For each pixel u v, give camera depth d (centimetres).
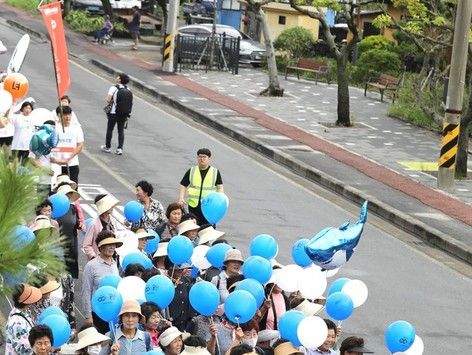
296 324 1402
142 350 1372
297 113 4419
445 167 3284
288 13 6278
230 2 6775
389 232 2808
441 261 2589
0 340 1383
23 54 2720
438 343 1967
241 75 5378
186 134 3753
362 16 6025
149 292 1434
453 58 3216
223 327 1469
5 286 789
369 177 3338
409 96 4559
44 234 802
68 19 6391
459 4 3162
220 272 1630
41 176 814
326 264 1595
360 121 4366
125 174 3009
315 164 3425
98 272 1641
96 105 4041
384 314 2103
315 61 5450
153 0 7169
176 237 1625
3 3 7231
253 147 3688
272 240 1705
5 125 2377
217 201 1936
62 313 1351
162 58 5400
